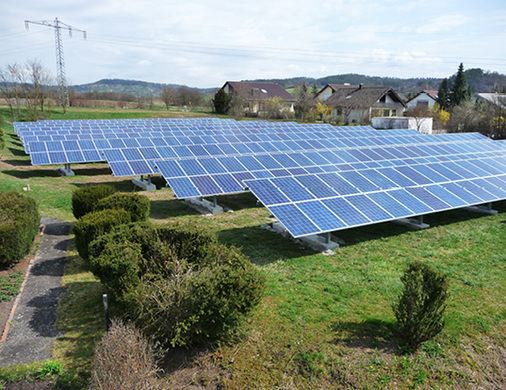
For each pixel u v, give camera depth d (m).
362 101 73.88
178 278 8.43
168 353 7.98
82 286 10.91
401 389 7.20
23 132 36.12
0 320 9.05
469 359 8.09
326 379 7.41
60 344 8.21
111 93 114.38
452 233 16.12
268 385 7.25
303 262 13.02
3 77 67.12
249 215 18.86
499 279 11.74
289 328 8.98
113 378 6.00
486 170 21.38
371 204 15.17
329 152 24.91
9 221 11.81
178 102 107.12
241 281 7.80
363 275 12.02
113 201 14.39
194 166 20.72
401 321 8.30
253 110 94.94
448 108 82.62
